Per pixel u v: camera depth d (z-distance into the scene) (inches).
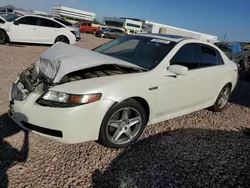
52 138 100.7
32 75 121.6
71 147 113.9
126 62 122.1
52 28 459.8
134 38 157.6
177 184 96.1
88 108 98.8
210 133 147.8
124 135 119.3
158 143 126.7
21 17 423.5
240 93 275.4
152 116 127.0
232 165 113.6
